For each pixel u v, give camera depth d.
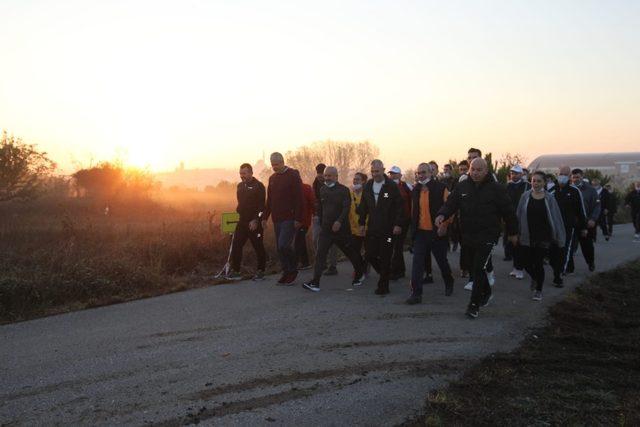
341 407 4.14
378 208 7.86
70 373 4.82
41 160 20.58
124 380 4.65
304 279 9.21
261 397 4.31
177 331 6.07
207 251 10.67
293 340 5.73
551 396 4.37
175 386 4.52
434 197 7.43
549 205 7.57
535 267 7.62
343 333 5.97
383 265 7.88
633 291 8.60
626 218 29.34
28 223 15.30
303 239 10.20
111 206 21.73
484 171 6.53
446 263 7.83
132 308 7.14
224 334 5.95
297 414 4.02
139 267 8.73
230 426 3.83
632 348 5.56
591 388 4.55
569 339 5.81
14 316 6.71
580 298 7.78
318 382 4.61
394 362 5.08
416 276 7.36
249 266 10.32
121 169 23.92
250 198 9.04
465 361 5.12
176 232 11.83
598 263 11.25
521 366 5.03
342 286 8.60
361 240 9.27
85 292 7.66
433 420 3.89
